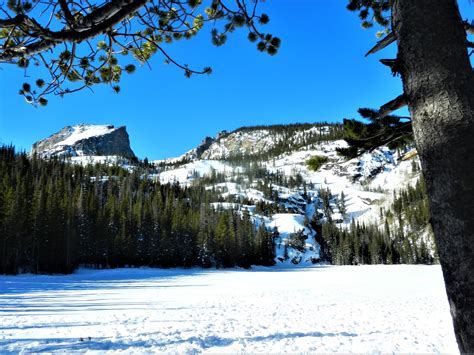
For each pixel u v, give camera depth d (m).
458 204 1.27
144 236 71.31
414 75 1.47
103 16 2.34
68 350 7.41
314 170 2.84
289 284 34.91
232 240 80.88
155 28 3.15
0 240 48.91
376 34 3.95
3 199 50.66
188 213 93.12
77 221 62.09
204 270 71.94
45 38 2.44
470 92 1.37
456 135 1.31
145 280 42.22
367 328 10.89
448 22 1.45
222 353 7.49
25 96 3.31
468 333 1.21
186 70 3.17
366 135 2.58
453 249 1.27
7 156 104.44
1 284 32.62
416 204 128.12
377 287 29.58
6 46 2.63
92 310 15.46
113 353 7.25
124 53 3.57
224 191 183.62
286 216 144.12
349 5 3.84
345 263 107.94
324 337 9.48
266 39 3.33
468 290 1.22
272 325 11.52
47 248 53.44
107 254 65.12
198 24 3.42
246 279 44.28
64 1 2.28
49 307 16.38
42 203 54.62
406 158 2.58
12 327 10.54
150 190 131.25
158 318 13.11
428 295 21.95
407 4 1.52
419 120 1.44
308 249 116.38
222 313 14.68
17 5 2.61
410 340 8.99
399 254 105.00
